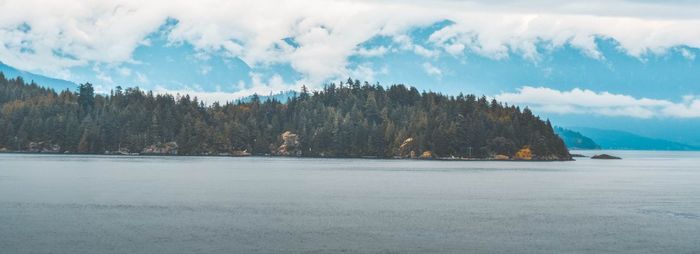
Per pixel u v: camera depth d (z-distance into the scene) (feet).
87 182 449.89
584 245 219.82
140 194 364.17
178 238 223.30
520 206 325.62
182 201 330.34
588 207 323.98
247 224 254.47
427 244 219.00
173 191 385.70
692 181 548.72
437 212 296.92
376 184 463.83
